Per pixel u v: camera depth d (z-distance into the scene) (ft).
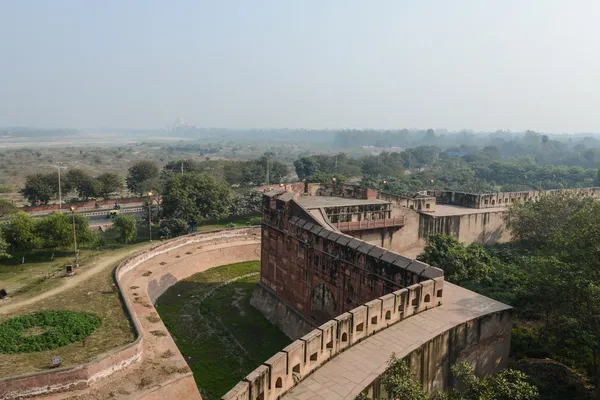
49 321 115.34
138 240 237.86
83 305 127.44
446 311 86.38
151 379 95.30
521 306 107.04
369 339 75.46
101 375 92.17
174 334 138.62
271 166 431.43
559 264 84.99
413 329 78.43
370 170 492.54
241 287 184.14
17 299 132.05
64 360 95.96
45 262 183.42
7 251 183.52
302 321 134.62
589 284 77.77
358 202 166.61
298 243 137.28
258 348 131.23
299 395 59.98
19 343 103.40
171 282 181.57
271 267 156.35
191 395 96.63
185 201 244.22
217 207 262.67
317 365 66.49
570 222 117.60
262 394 56.49
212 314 155.33
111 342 105.40
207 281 190.90
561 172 450.30
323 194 190.29
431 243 134.31
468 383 59.31
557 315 89.97
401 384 54.95
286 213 144.05
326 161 486.79
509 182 472.44
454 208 210.59
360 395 57.67
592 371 90.43
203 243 215.51
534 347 97.25
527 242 181.37
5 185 444.55
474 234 192.75
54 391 86.58
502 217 201.67
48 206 307.17
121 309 125.59
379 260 102.58
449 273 124.88
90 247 210.79
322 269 125.08
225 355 126.82
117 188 355.77
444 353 78.02
